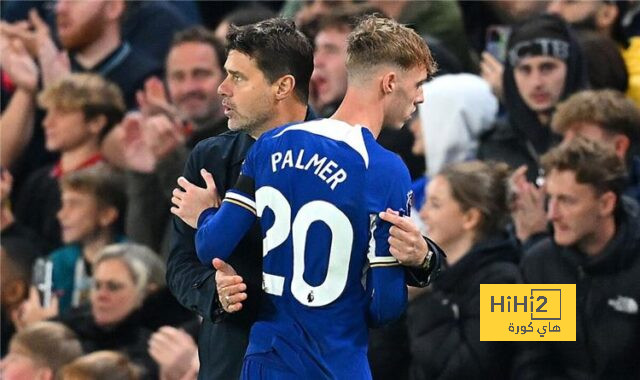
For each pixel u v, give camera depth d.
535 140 26.25
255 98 16.36
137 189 28.09
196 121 28.48
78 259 28.20
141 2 32.19
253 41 16.36
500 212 23.42
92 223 28.12
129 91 31.55
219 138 17.02
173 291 17.06
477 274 22.95
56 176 30.06
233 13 31.09
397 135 26.44
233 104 16.44
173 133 28.06
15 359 25.48
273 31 16.44
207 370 16.94
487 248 23.11
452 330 22.95
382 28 16.02
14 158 31.89
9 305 28.44
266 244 15.88
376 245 15.57
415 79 15.99
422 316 23.28
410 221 15.55
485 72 28.56
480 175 23.47
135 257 25.66
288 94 16.45
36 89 32.00
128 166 28.38
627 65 28.72
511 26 30.66
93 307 25.69
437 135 26.25
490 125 26.73
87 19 31.56
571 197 22.39
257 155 15.93
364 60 15.91
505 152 26.42
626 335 22.09
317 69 27.20
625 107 24.91
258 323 16.14
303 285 15.67
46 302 27.81
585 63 26.86
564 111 25.16
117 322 25.48
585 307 22.36
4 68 32.09
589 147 22.61
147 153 28.12
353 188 15.55
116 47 31.86
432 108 26.33
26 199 30.25
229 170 16.81
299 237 15.64
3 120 31.86
